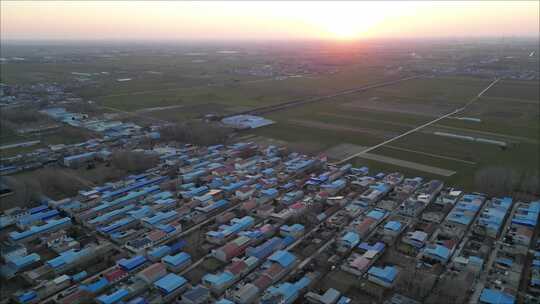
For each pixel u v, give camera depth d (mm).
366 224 90125
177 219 95438
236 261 76750
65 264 75688
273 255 77562
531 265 77375
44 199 105500
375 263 78250
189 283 72062
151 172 126625
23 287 71375
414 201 102188
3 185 113062
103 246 82062
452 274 73500
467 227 90750
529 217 93250
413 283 69750
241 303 65938
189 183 117188
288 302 66062
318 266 77375
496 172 116438
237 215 98625
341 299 66688
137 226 93250
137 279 71250
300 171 126938
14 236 84750
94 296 68188
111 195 106250
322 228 92062
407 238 84875
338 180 118188
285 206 102688
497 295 66188
